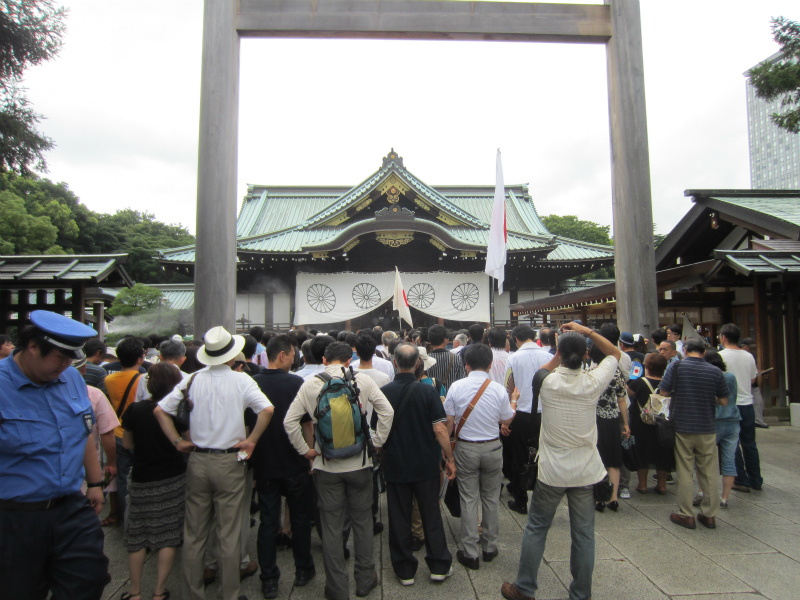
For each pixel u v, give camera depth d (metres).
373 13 7.35
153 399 3.57
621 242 7.63
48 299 11.57
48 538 2.49
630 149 7.58
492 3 7.55
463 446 3.92
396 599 3.44
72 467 2.57
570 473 3.17
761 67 10.27
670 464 5.43
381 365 4.91
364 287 19.47
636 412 5.53
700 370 4.58
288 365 3.90
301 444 3.37
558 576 3.72
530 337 4.88
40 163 10.84
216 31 7.03
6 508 2.43
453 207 22.53
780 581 3.58
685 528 4.54
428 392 3.71
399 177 20.91
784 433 8.17
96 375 5.25
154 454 3.49
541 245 20.11
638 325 7.43
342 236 18.95
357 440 3.38
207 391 3.31
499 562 3.97
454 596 3.48
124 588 3.71
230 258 6.91
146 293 21.20
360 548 3.49
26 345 2.46
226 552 3.22
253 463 3.62
